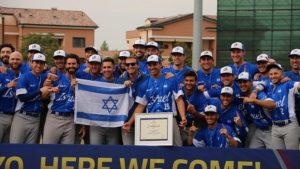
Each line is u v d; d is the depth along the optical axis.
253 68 13.75
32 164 11.95
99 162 11.91
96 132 12.93
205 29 85.25
